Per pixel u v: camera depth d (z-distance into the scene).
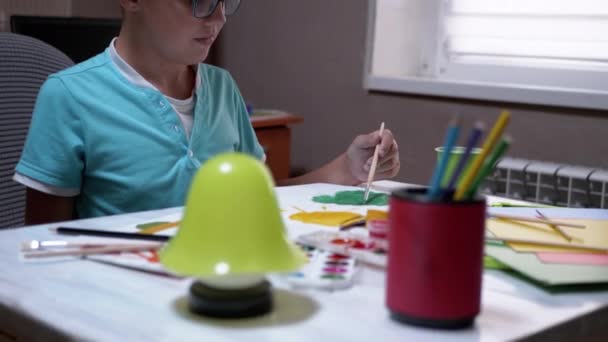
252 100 2.50
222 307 0.55
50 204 1.13
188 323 0.55
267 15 2.42
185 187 1.17
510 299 0.62
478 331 0.54
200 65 1.29
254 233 0.55
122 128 1.14
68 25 1.71
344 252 0.72
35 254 0.72
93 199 1.16
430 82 2.02
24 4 2.20
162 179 1.15
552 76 1.93
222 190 0.55
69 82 1.14
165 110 1.17
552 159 1.85
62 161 1.12
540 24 1.96
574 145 1.81
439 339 0.52
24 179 1.12
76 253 0.72
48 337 0.55
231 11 1.18
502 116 0.52
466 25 2.11
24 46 1.29
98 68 1.17
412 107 2.08
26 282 0.64
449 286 0.53
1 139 1.23
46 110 1.13
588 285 0.66
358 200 1.02
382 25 2.16
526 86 1.88
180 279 0.66
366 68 2.17
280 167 2.06
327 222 0.88
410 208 0.54
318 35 2.28
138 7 1.14
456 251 0.53
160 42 1.14
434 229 0.53
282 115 2.06
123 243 0.76
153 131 1.16
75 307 0.58
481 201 0.54
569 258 0.72
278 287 0.64
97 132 1.13
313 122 2.34
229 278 0.56
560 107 1.82
